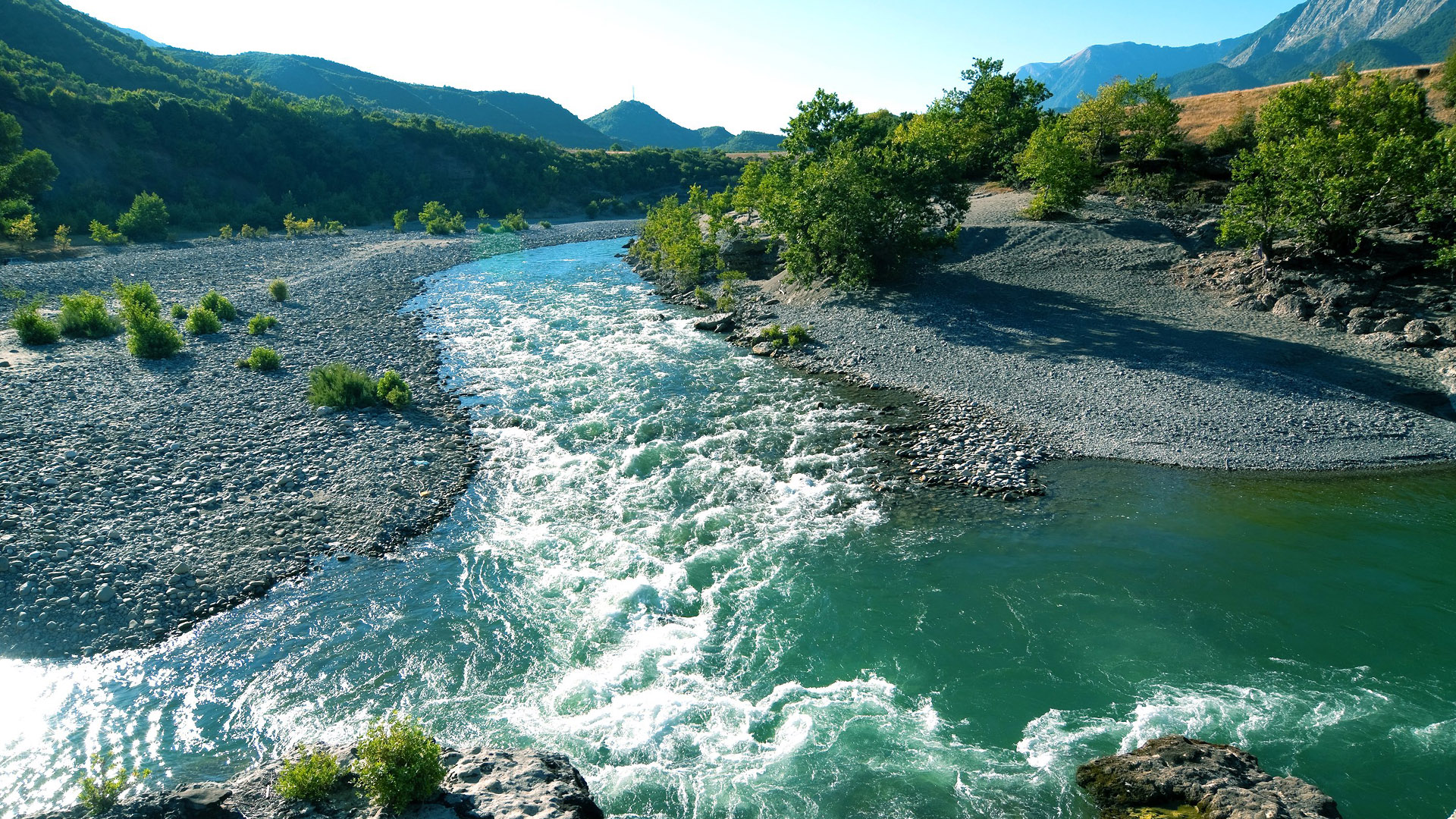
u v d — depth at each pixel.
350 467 19.95
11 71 81.88
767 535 17.20
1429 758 10.35
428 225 84.94
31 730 11.05
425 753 8.57
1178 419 22.28
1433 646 12.86
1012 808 9.78
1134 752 10.42
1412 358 25.12
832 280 39.44
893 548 16.55
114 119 79.69
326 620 13.83
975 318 32.59
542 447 22.22
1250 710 11.44
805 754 10.86
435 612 14.18
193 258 56.06
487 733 11.24
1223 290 33.50
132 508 16.91
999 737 11.12
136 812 7.65
